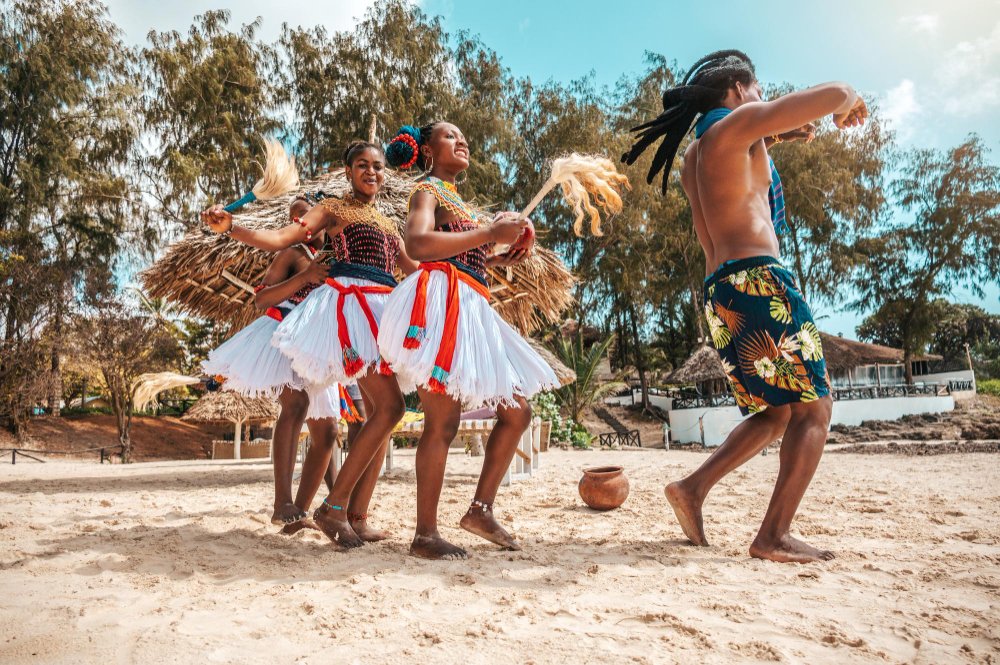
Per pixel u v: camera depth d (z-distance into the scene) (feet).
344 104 78.69
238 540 11.46
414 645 6.23
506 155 90.43
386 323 10.48
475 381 10.19
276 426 12.59
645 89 102.99
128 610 7.30
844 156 94.27
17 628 6.72
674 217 94.02
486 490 11.20
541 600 7.66
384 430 11.10
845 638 6.25
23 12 81.87
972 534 11.32
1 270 74.28
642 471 28.71
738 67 11.91
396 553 10.53
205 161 73.72
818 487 19.62
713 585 8.32
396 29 81.30
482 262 11.48
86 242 82.69
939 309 110.52
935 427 78.54
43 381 76.59
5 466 42.57
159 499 18.45
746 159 10.82
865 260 101.96
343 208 11.87
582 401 84.53
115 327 77.05
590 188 10.68
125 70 85.10
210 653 6.01
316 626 6.74
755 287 10.58
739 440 11.28
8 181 81.56
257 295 12.01
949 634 6.48
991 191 103.55
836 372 110.83
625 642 6.26
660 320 129.80
